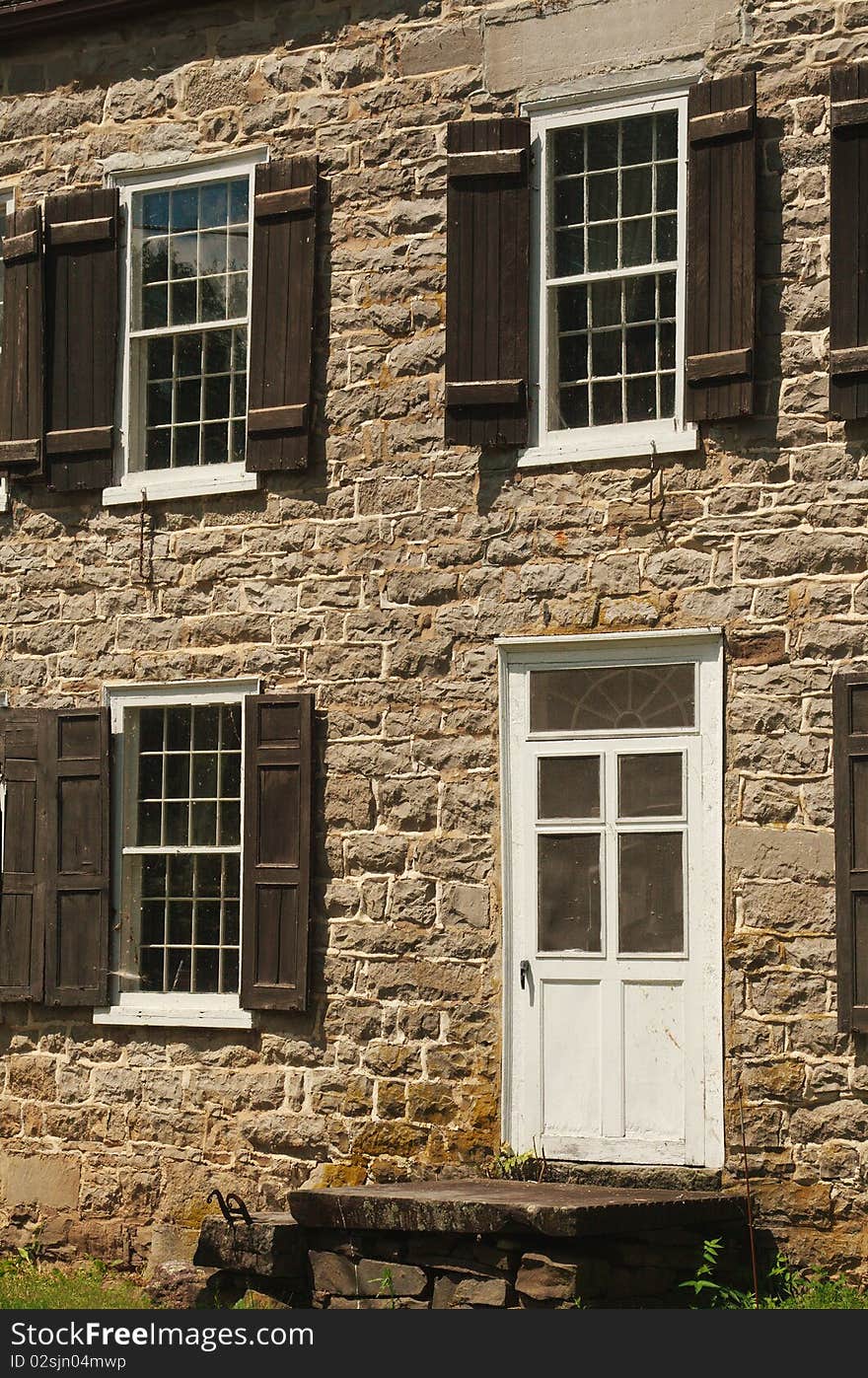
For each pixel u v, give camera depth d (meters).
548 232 11.12
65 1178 11.87
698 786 10.39
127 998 11.84
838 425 10.20
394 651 11.25
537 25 11.23
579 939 10.61
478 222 11.16
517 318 11.02
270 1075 11.30
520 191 11.11
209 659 11.78
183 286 12.27
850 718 9.92
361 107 11.70
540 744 10.83
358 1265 9.48
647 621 10.55
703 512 10.49
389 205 11.57
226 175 12.09
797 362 10.33
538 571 10.88
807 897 9.99
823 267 10.33
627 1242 9.29
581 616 10.73
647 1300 9.34
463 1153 10.70
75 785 12.04
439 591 11.16
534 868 10.77
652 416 10.85
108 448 12.17
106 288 12.30
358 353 11.56
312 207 11.66
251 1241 9.63
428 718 11.12
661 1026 10.34
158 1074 11.66
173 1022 11.59
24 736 12.23
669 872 10.42
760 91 10.57
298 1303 9.61
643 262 10.92
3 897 12.20
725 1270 9.80
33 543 12.48
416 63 11.57
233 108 12.09
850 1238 9.67
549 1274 8.98
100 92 12.55
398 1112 10.91
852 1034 9.80
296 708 11.39
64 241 12.44
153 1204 11.56
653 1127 10.27
